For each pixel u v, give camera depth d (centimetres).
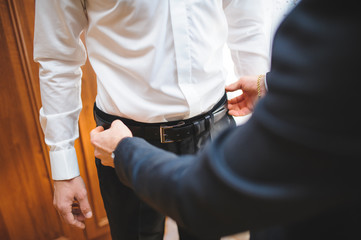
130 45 67
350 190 23
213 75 79
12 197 112
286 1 98
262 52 95
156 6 63
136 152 41
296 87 23
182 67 70
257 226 28
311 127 22
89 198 131
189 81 72
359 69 20
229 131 32
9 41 93
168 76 71
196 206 30
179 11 65
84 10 69
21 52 96
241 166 26
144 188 36
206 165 28
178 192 31
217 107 83
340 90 21
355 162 22
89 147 122
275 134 24
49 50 69
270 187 25
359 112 21
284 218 27
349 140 21
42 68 71
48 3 63
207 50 73
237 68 103
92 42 72
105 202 90
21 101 102
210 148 29
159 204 35
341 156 22
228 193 26
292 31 26
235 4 87
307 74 23
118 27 66
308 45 24
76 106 80
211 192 28
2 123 101
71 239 132
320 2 23
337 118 21
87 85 113
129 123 77
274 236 39
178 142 78
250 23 91
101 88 79
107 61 72
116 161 45
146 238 96
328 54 22
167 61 69
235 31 94
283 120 24
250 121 28
